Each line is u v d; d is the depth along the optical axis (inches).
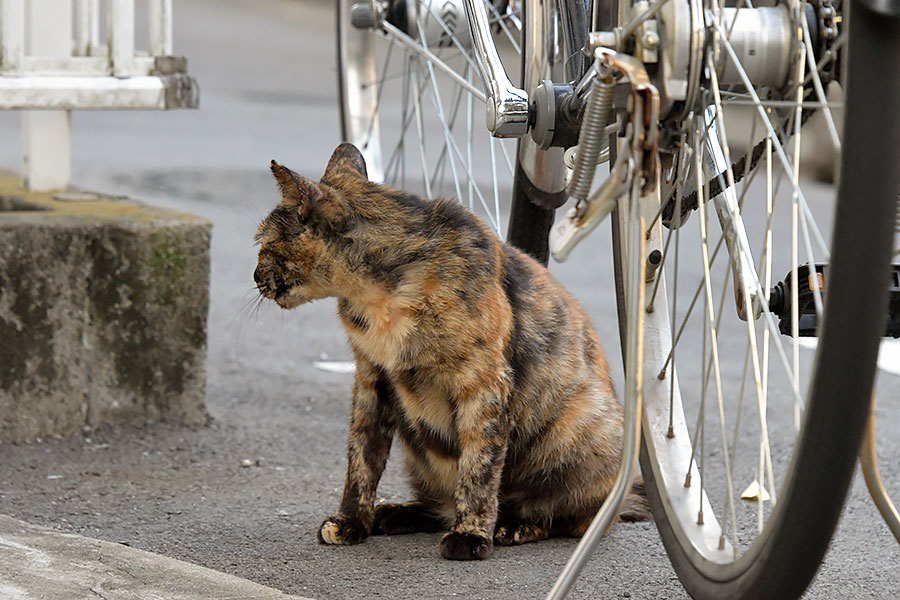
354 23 265.7
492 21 253.0
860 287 111.0
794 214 128.0
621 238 173.8
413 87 301.4
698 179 139.9
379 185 211.3
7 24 263.9
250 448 261.7
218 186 594.6
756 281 139.0
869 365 112.2
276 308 402.3
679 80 131.3
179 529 208.1
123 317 265.7
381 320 201.0
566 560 198.8
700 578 144.6
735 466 249.9
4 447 252.1
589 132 136.9
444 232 201.0
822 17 130.1
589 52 151.1
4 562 175.3
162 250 266.8
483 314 198.1
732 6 152.2
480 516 201.0
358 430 211.3
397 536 213.6
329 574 187.3
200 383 276.1
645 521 219.0
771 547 124.7
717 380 142.9
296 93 998.4
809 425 115.8
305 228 205.2
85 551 181.6
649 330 169.2
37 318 255.6
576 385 212.5
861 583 185.6
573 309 218.7
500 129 189.0
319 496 230.8
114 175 611.8
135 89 276.5
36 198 296.4
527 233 245.8
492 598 176.6
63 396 261.0
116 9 273.7
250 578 183.9
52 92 268.8
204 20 1521.9
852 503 228.8
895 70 108.8
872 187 109.9
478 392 199.8
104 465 245.1
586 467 213.3
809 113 135.7
